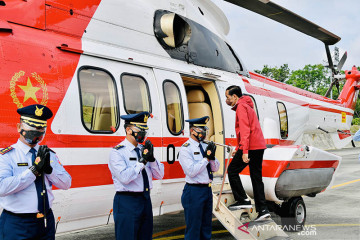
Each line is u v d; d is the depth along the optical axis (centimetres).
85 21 408
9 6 349
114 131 404
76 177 362
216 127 578
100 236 571
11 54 328
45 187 254
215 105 578
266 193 518
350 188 1016
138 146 362
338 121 1095
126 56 438
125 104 422
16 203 243
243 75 693
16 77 326
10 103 317
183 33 507
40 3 371
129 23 457
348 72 1220
